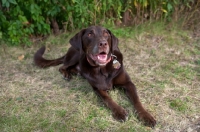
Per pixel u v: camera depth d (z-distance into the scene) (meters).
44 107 1.93
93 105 1.93
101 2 2.63
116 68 1.98
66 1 2.58
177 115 1.84
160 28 2.77
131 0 2.75
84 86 2.12
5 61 2.46
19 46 2.64
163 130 1.75
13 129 1.77
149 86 2.09
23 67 2.38
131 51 2.54
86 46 1.98
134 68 2.30
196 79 2.16
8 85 2.15
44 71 2.32
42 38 2.79
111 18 2.73
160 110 1.88
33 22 2.71
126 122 1.79
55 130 1.76
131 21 2.87
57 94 2.05
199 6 2.85
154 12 2.77
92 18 2.70
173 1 2.73
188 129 1.75
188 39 2.65
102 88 1.99
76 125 1.78
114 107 1.86
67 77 2.20
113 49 2.01
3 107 1.94
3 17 2.55
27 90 2.10
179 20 2.84
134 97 1.92
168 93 2.02
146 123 1.77
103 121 1.80
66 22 2.72
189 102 1.94
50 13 2.60
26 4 2.56
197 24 2.83
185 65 2.32
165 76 2.20
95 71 1.97
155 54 2.48
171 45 2.59
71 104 1.95
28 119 1.83
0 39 2.63
